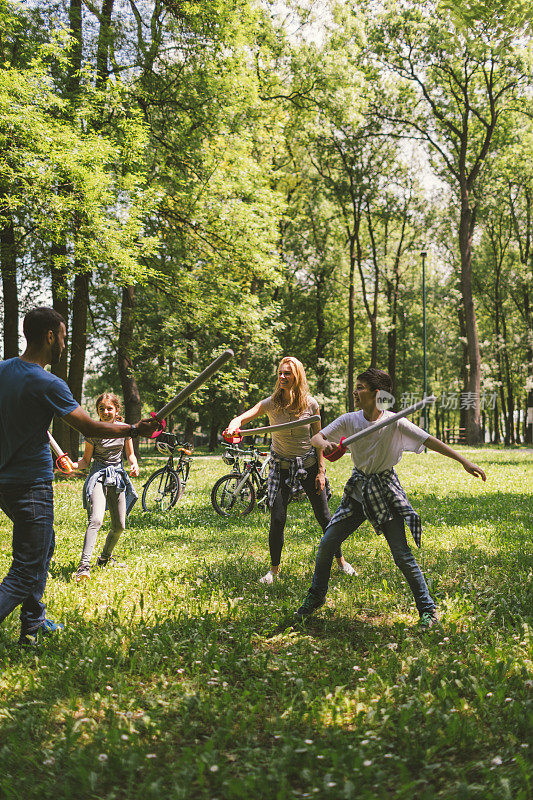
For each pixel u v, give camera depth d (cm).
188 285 1752
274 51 2411
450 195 3609
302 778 245
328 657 377
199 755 258
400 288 4041
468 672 338
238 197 1805
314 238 3422
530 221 3919
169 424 3919
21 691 328
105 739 272
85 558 565
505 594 487
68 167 1215
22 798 238
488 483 1341
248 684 335
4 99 1162
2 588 372
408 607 467
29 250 1457
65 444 1611
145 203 1481
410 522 422
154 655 369
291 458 566
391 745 268
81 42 1540
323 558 441
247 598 496
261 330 1847
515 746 264
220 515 986
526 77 2855
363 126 3200
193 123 1648
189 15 1608
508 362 4128
